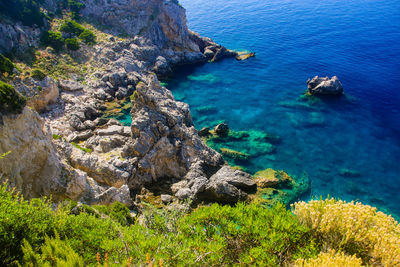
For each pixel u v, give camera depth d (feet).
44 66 231.30
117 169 126.82
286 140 185.98
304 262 29.50
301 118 210.59
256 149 176.86
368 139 184.55
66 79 232.53
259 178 149.18
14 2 247.50
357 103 225.76
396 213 132.87
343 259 28.43
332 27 399.85
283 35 390.21
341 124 201.26
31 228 40.11
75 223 48.01
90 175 124.06
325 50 330.13
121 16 332.60
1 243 35.81
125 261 30.60
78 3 318.04
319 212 36.14
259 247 33.22
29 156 89.40
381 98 229.25
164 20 343.26
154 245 34.22
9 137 83.66
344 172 157.99
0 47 214.90
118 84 246.88
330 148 177.58
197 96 254.68
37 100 185.06
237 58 334.65
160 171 146.20
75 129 182.29
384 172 157.58
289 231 34.96
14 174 83.30
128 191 116.37
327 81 239.50
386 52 308.40
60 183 96.63
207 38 375.04
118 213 84.17
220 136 189.26
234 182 138.10
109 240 39.58
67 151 124.26
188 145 152.87
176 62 334.65
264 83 271.90
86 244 42.39
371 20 410.72
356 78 263.08
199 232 38.04
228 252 35.27
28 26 252.83
